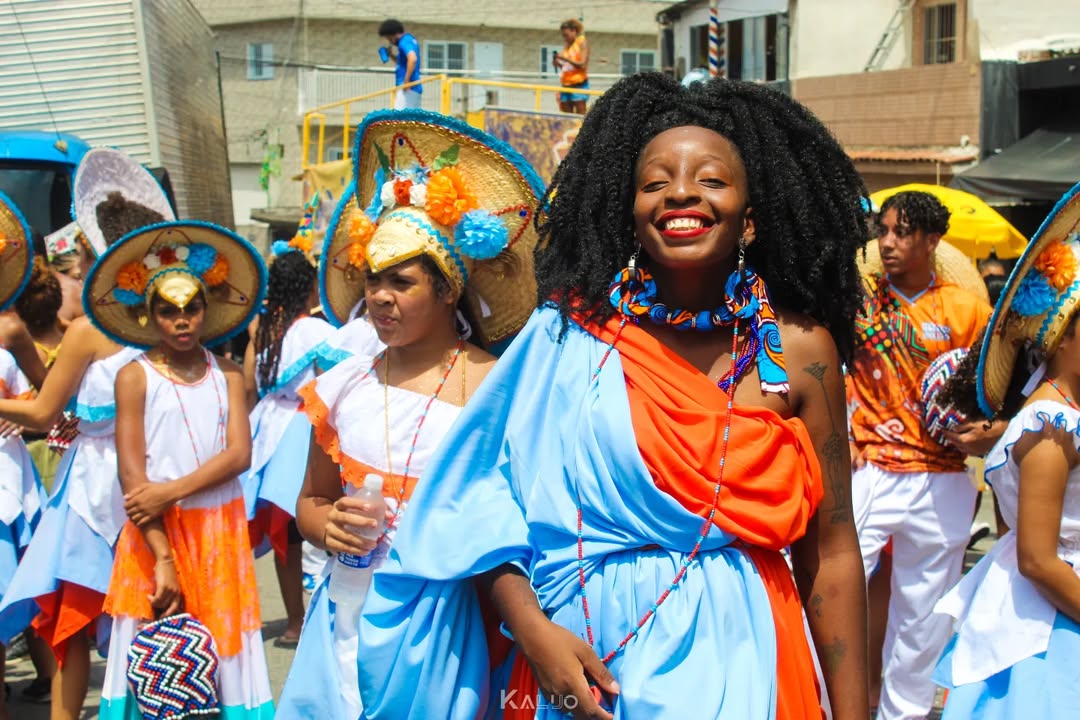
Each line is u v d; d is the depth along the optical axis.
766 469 2.36
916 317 4.95
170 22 14.10
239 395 4.55
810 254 2.55
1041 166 15.29
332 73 32.47
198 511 4.39
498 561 2.49
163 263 4.50
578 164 2.64
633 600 2.34
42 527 4.73
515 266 3.23
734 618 2.32
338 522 2.94
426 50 33.88
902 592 4.94
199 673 4.12
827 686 2.52
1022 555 3.11
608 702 2.33
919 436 4.90
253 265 4.72
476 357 3.16
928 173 16.89
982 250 11.29
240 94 34.06
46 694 5.57
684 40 23.91
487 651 2.71
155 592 4.30
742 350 2.48
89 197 7.12
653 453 2.33
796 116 2.57
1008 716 3.08
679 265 2.41
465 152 3.16
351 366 3.16
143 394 4.34
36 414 4.71
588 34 34.62
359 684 2.66
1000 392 3.49
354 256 3.32
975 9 18.34
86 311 4.47
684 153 2.43
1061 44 17.98
